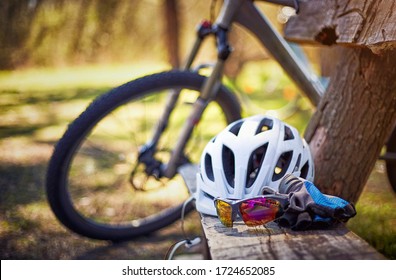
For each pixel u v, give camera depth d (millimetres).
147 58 14438
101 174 4879
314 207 1873
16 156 5672
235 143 2184
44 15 13141
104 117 3127
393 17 1922
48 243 3510
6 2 12805
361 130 2527
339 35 2340
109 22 13648
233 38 9633
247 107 6309
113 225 3510
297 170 2195
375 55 2410
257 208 1907
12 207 4152
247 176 2156
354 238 1821
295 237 1852
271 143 2164
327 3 2471
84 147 5527
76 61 14102
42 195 4441
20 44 13445
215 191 2162
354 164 2572
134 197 4262
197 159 4641
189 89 3246
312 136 2738
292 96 7391
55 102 9016
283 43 3254
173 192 4402
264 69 10500
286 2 2900
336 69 2680
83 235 3406
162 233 3746
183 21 12055
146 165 3414
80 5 13133
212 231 1970
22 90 10445
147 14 13805
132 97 3129
